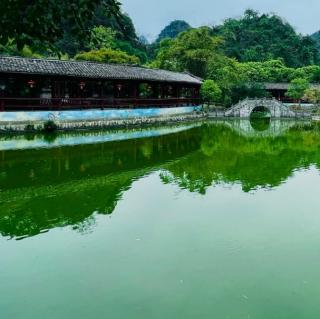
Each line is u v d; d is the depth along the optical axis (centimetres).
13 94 4406
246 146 3625
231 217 1562
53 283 1068
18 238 1369
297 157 3008
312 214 1595
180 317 914
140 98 5319
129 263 1178
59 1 852
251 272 1125
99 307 954
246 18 15175
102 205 1723
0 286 1054
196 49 7569
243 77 8144
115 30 9325
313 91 7781
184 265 1166
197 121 6344
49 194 1889
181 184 2092
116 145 3506
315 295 1005
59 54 927
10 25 817
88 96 5175
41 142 3472
